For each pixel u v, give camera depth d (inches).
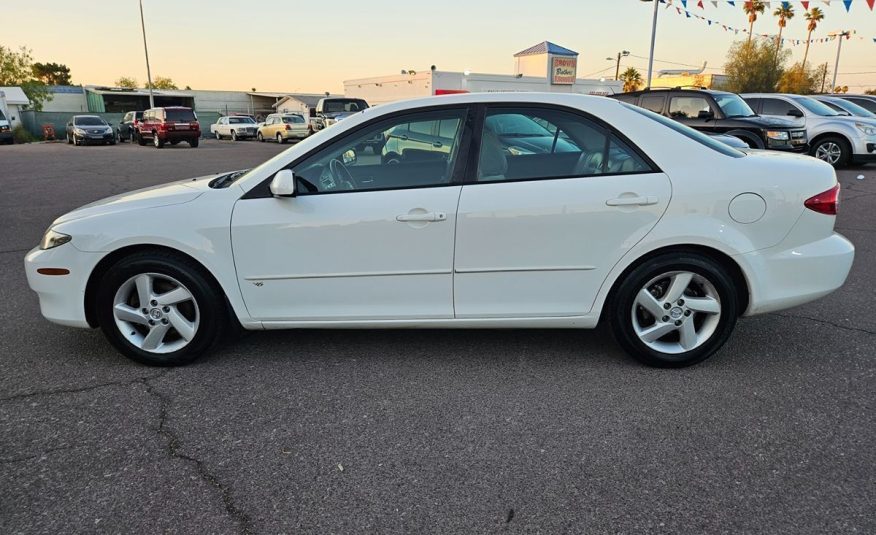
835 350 146.1
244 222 130.8
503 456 103.7
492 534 85.2
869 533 84.1
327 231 129.8
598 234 127.2
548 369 137.3
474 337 156.6
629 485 95.5
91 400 124.2
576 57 1401.3
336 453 105.1
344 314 135.3
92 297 138.3
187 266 133.6
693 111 476.1
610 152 129.1
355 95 1568.7
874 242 263.1
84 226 133.6
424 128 131.9
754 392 125.1
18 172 571.8
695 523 86.7
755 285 128.8
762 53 1469.0
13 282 209.5
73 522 88.0
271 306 135.6
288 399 124.3
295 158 132.6
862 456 102.0
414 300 133.3
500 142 130.6
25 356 146.9
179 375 135.9
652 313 132.6
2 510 90.6
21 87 1777.8
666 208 125.6
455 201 128.0
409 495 93.7
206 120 1937.7
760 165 128.8
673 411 117.9
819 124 521.7
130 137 1325.0
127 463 102.3
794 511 88.8
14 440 109.3
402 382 131.6
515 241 128.2
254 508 91.0
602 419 115.3
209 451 105.8
